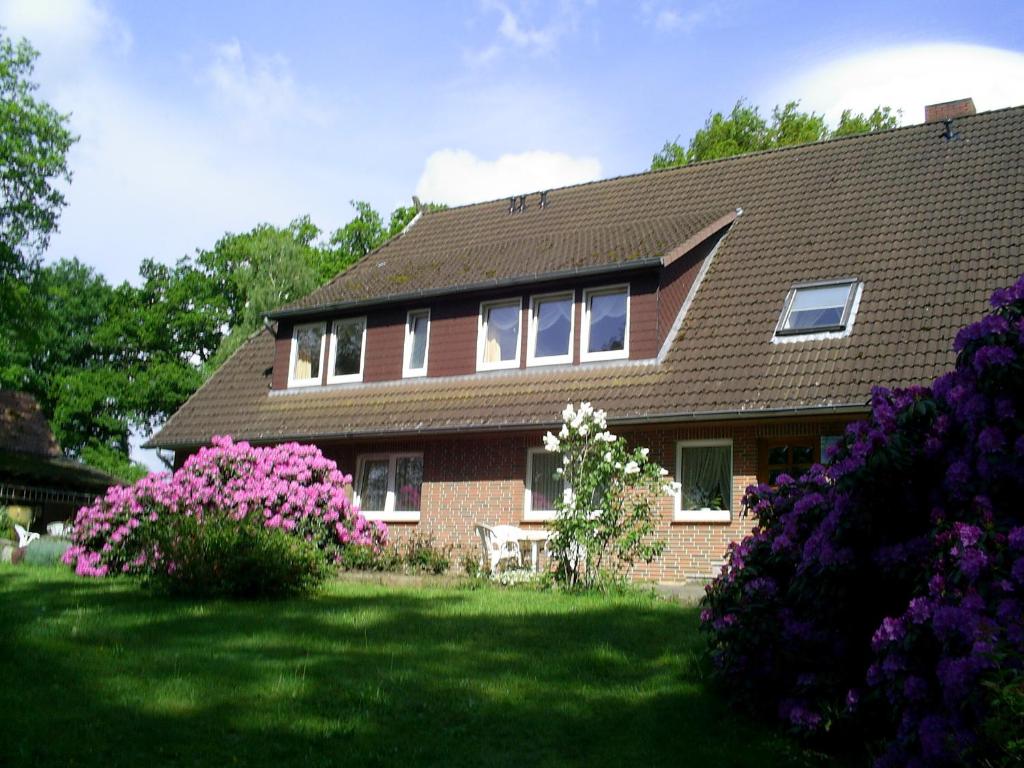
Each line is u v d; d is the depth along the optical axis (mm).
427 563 16016
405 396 20984
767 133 40438
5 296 31609
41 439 38156
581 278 19359
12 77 31547
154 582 12664
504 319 20734
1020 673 4906
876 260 18141
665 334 18469
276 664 8523
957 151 20516
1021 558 5441
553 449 14102
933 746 5305
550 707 7676
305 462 16750
